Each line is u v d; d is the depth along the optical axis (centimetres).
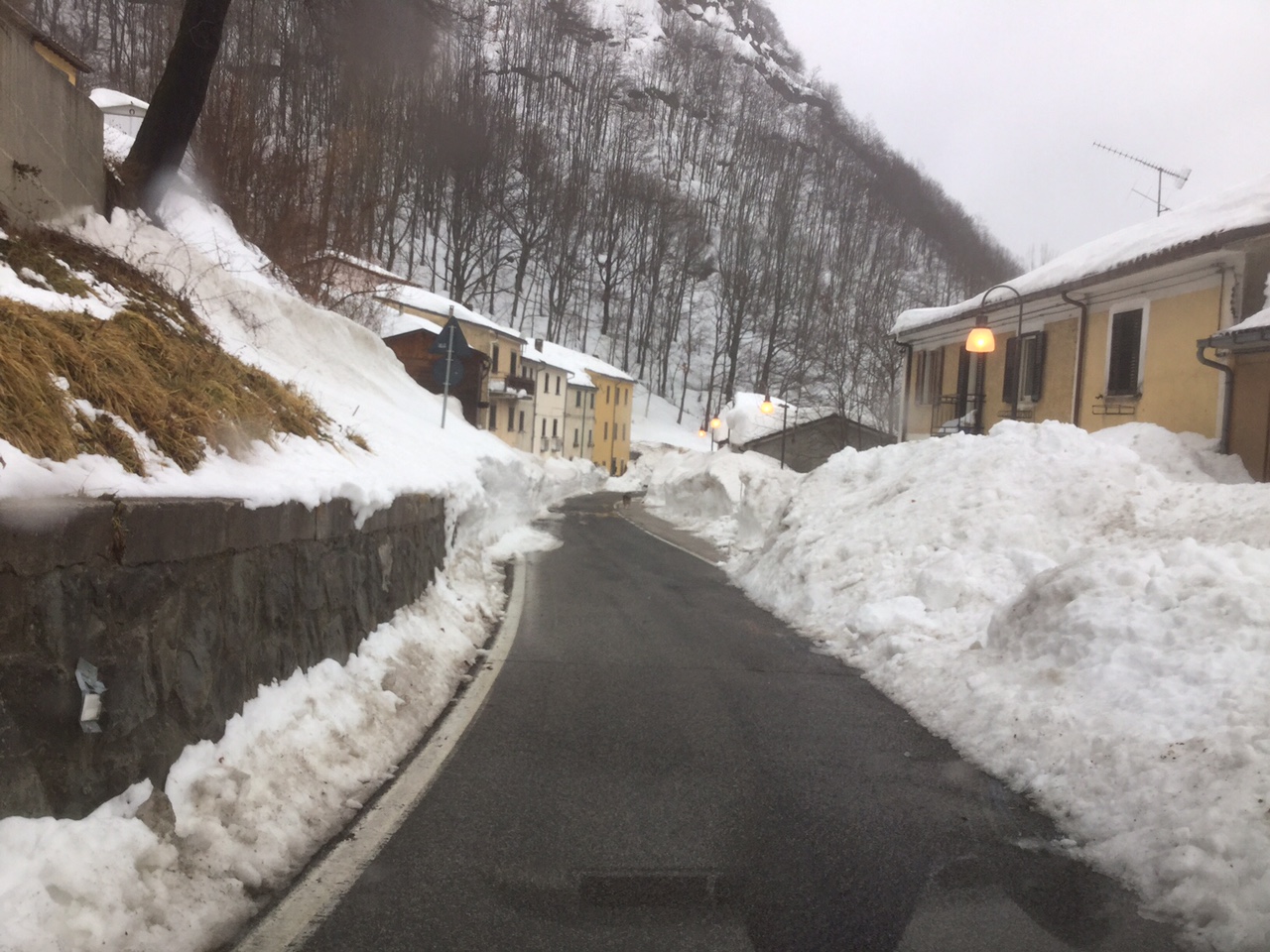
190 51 1284
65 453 352
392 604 712
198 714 377
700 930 329
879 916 342
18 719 270
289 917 325
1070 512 965
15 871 255
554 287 8188
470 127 6247
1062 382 1780
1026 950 318
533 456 4403
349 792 446
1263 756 393
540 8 8631
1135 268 1456
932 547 985
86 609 304
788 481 2098
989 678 620
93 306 591
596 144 9238
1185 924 333
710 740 570
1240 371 1287
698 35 14862
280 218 1922
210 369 620
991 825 435
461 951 309
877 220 9781
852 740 575
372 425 1218
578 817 437
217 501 400
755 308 8669
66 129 898
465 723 591
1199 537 729
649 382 8862
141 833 308
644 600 1181
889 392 3903
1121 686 515
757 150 11094
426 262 7031
